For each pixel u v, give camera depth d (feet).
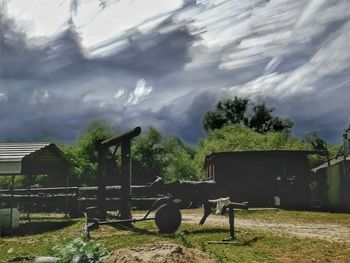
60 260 27.89
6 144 66.08
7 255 36.06
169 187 54.03
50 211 87.15
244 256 35.22
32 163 73.36
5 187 98.22
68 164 77.30
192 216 76.95
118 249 37.06
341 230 54.34
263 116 230.27
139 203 91.30
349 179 89.71
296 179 99.55
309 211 86.02
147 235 49.32
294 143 152.66
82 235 47.37
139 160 115.44
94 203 80.12
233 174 99.19
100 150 66.18
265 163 99.86
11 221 58.03
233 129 159.02
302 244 41.88
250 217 73.82
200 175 129.59
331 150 160.56
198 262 31.48
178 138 134.41
